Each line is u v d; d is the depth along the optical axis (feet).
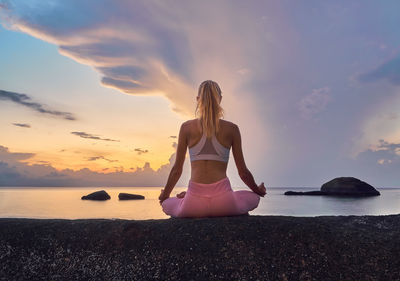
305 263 4.79
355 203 52.26
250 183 7.88
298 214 33.12
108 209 38.58
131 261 5.10
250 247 5.11
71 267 5.16
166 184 7.98
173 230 5.62
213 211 7.27
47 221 6.22
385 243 5.05
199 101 7.75
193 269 4.86
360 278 4.52
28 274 5.14
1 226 5.99
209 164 7.46
